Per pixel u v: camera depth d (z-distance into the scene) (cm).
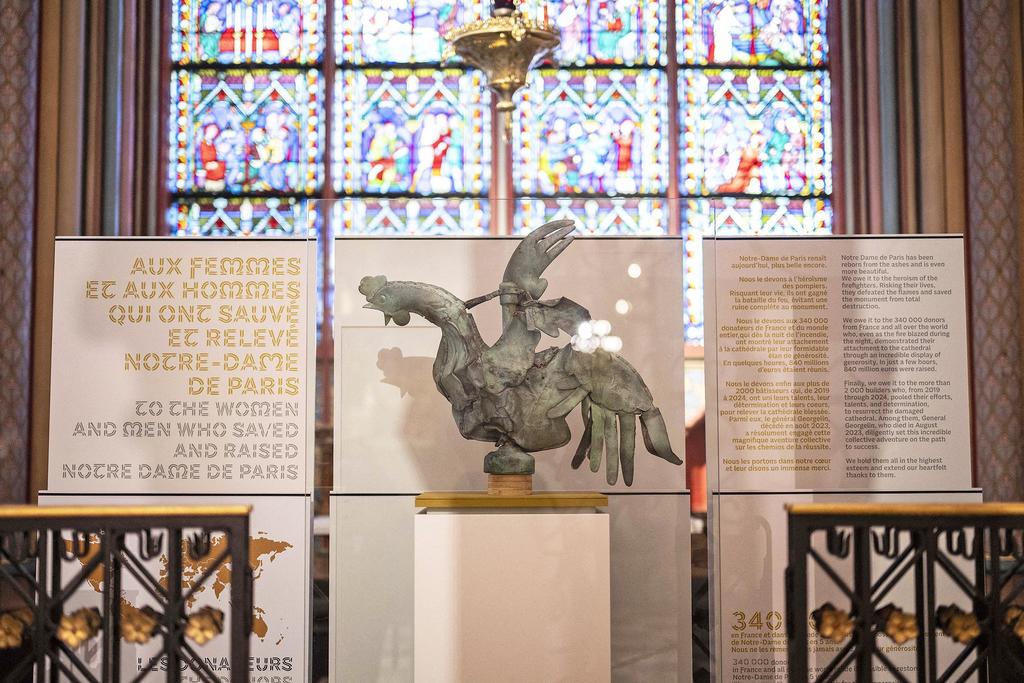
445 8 770
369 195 758
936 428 505
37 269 686
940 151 707
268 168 759
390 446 482
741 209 761
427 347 484
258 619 489
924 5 716
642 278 485
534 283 475
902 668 479
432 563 450
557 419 470
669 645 479
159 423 499
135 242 504
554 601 452
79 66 704
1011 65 704
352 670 473
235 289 502
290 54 767
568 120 764
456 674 447
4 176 683
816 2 774
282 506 495
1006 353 682
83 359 501
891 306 507
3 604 450
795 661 371
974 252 694
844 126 750
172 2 766
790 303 506
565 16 772
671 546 482
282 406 498
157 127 744
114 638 386
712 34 774
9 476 663
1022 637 380
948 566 377
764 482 501
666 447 482
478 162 759
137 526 381
